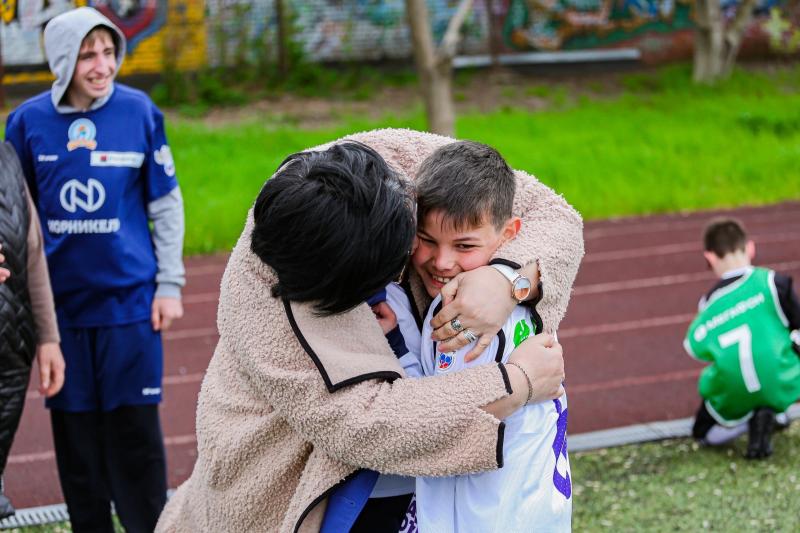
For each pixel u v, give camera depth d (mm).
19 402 3221
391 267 1942
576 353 6801
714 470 4684
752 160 12648
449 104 10625
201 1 16922
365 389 1984
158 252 3789
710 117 15078
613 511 4250
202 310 7855
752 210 11078
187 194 10680
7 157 3250
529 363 2031
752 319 4805
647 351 6824
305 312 2010
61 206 3613
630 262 9148
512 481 2047
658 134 13906
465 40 19219
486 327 2055
